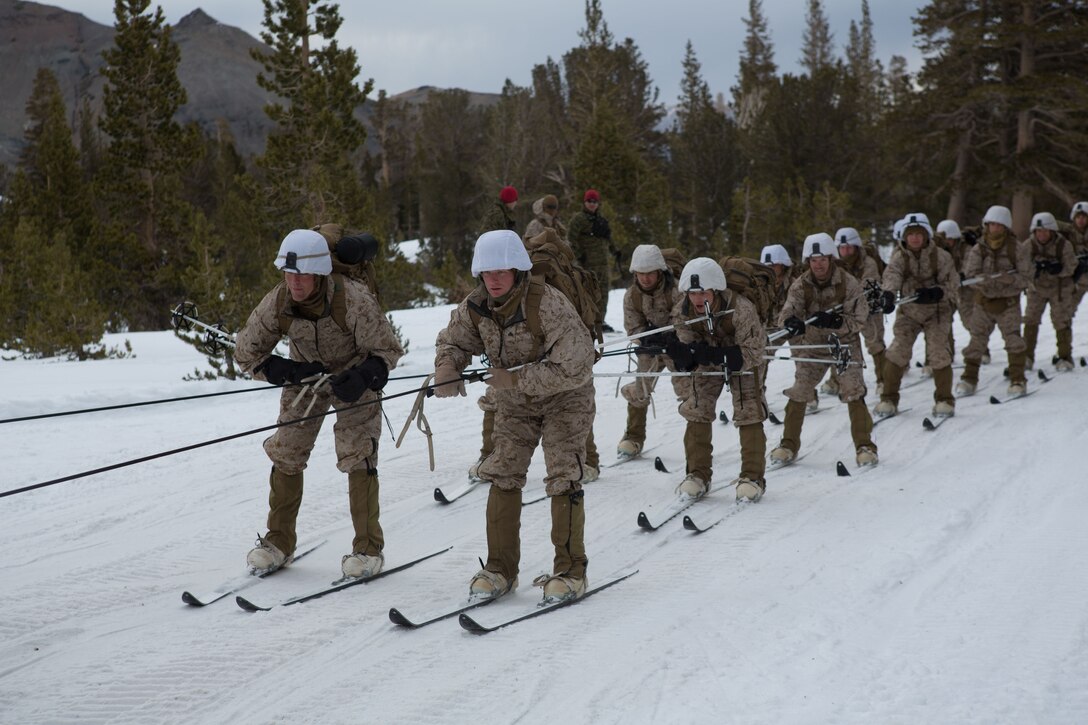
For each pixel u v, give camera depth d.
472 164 65.06
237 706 3.95
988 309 10.77
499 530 5.20
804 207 38.28
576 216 14.29
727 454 8.81
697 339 7.05
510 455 5.20
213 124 163.50
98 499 7.29
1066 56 37.06
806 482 7.66
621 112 53.84
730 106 79.62
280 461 5.60
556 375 4.81
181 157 33.25
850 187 41.91
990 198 38.94
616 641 4.52
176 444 9.08
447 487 7.64
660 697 3.89
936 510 6.65
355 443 5.52
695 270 6.63
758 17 86.50
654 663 4.24
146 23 32.53
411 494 7.45
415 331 18.00
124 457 8.56
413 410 4.98
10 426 9.70
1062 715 3.63
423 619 4.83
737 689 3.94
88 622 4.93
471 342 5.09
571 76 61.16
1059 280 12.05
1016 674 4.00
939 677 4.00
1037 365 12.74
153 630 4.79
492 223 10.61
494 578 5.16
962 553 5.75
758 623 4.71
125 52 32.47
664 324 7.57
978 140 38.97
